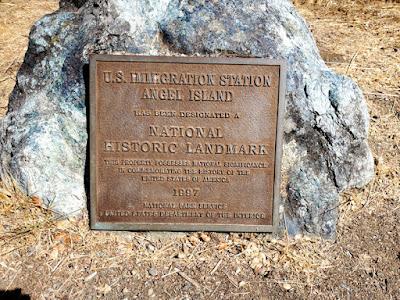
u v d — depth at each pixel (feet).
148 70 3.59
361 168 4.08
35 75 3.92
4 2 8.50
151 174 3.73
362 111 3.95
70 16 3.94
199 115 3.66
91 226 3.76
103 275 3.53
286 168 3.86
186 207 3.77
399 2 8.79
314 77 3.84
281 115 3.65
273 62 3.58
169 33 3.77
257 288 3.49
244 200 3.77
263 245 3.77
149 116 3.65
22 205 3.83
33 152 3.80
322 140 3.87
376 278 3.60
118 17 3.76
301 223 3.87
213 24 3.78
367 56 6.63
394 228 4.00
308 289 3.50
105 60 3.57
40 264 3.58
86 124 3.80
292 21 4.04
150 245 3.76
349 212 4.11
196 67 3.59
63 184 3.84
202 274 3.57
